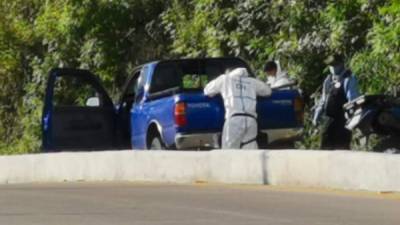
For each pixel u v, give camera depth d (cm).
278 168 3145
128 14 5581
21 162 4416
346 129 3662
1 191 3353
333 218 2395
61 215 2559
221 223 2353
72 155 4019
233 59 4078
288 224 2317
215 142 3725
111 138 4272
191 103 3706
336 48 4278
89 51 5619
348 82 3691
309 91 4509
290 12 4534
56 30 5772
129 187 3328
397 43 3775
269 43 4662
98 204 2795
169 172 3509
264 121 3747
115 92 5612
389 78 3944
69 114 4234
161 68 3991
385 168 2825
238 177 3266
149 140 3947
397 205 2597
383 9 3772
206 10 4975
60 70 4291
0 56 6166
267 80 4188
